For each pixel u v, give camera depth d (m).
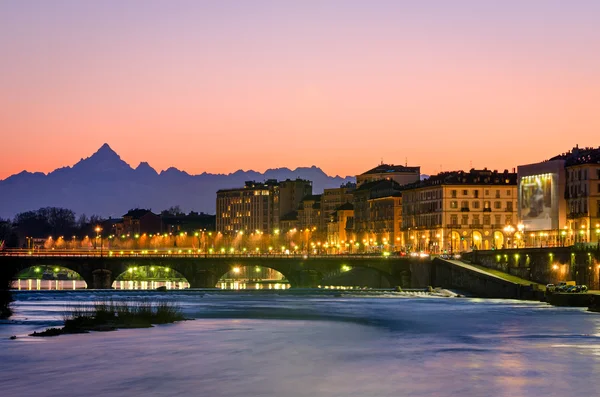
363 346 136.00
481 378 108.31
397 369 114.44
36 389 101.88
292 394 99.62
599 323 169.75
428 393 100.12
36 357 122.06
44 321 171.62
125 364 117.12
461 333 153.75
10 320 173.62
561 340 143.00
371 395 99.06
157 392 100.44
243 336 147.25
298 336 148.62
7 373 110.69
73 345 133.38
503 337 147.38
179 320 174.12
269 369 114.19
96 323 159.75
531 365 117.44
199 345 134.88
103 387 102.81
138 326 159.50
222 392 100.44
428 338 146.75
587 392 100.88
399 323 172.12
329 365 117.38
